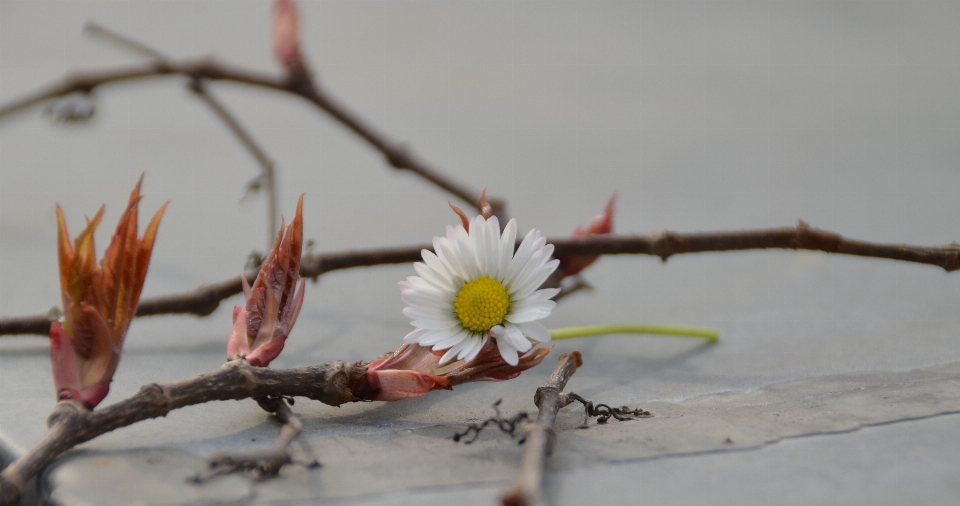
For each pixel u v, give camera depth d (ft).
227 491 1.41
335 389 1.48
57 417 1.42
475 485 1.42
